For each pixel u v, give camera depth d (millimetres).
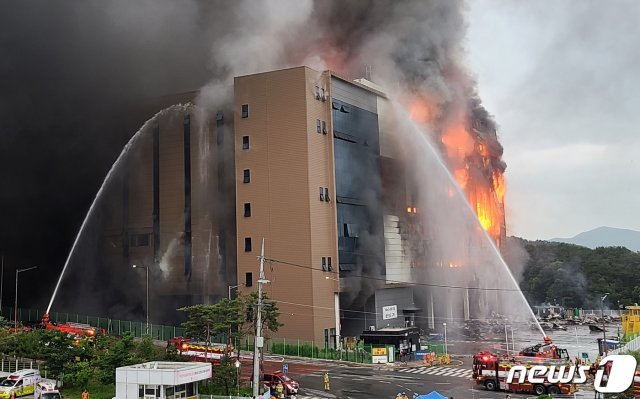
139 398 40938
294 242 75500
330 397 47719
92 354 51906
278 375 49500
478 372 50875
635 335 74500
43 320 77438
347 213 81562
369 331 72125
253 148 79000
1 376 49875
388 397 47594
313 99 78375
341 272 78562
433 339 89562
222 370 46969
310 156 76438
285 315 74875
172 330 75562
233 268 81938
